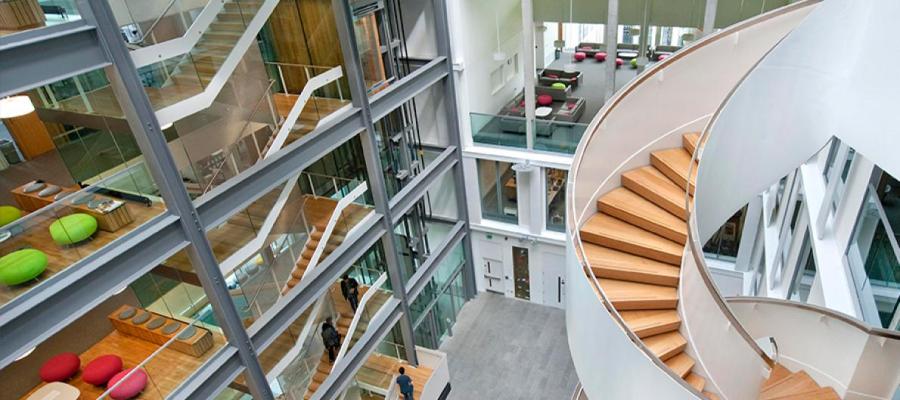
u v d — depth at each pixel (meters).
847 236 8.17
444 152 14.20
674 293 8.41
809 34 7.25
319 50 11.16
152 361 8.48
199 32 7.43
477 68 13.80
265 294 9.66
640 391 6.60
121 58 6.24
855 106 6.99
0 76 5.39
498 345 14.91
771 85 7.60
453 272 15.80
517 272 16.30
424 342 15.07
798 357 8.95
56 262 6.53
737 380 6.61
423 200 14.98
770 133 8.08
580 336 7.79
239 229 9.14
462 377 13.98
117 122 7.24
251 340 8.98
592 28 11.91
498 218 15.84
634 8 11.32
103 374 8.13
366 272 13.13
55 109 7.69
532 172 14.07
